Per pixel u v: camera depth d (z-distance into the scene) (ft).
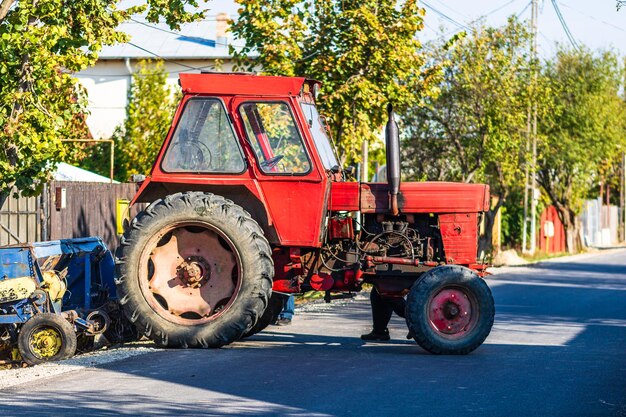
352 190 44.01
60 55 49.83
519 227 158.71
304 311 60.18
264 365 37.35
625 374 36.50
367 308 62.08
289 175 42.98
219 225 42.06
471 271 41.73
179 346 42.09
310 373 35.68
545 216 177.47
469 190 43.88
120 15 52.21
